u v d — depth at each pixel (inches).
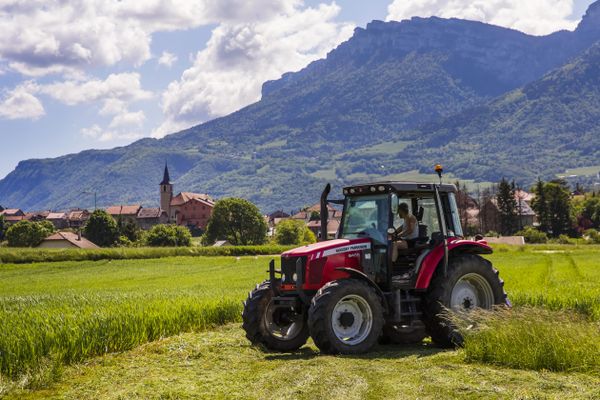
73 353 414.3
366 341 427.2
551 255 2316.7
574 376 349.7
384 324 463.8
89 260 2394.2
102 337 444.8
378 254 455.8
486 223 5196.9
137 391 334.6
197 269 1930.4
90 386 356.2
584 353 366.6
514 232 5093.5
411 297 461.1
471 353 394.6
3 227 6619.1
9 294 1154.7
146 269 1968.5
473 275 480.1
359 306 433.4
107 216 5036.9
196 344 462.6
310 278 435.5
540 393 311.9
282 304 442.6
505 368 374.6
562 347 371.2
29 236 4909.0
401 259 469.1
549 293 704.4
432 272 458.6
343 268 436.5
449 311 438.9
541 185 5019.7
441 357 406.0
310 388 330.0
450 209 495.5
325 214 489.4
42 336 410.9
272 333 461.1
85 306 628.1
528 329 392.8
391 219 454.0
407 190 467.2
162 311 535.5
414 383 335.9
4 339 395.5
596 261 1879.9
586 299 640.4
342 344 419.8
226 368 396.5
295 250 454.0
